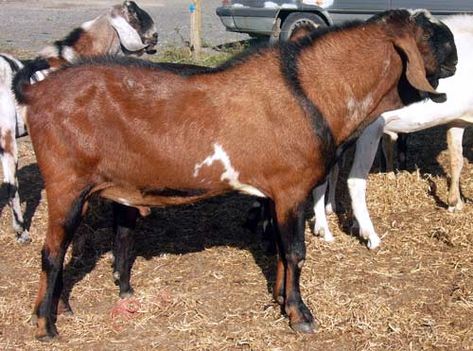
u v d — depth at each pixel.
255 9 12.79
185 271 5.81
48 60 5.50
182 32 16.94
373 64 4.72
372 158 6.19
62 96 4.55
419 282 5.66
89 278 5.69
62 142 4.53
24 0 26.64
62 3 25.45
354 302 5.27
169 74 4.67
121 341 4.80
